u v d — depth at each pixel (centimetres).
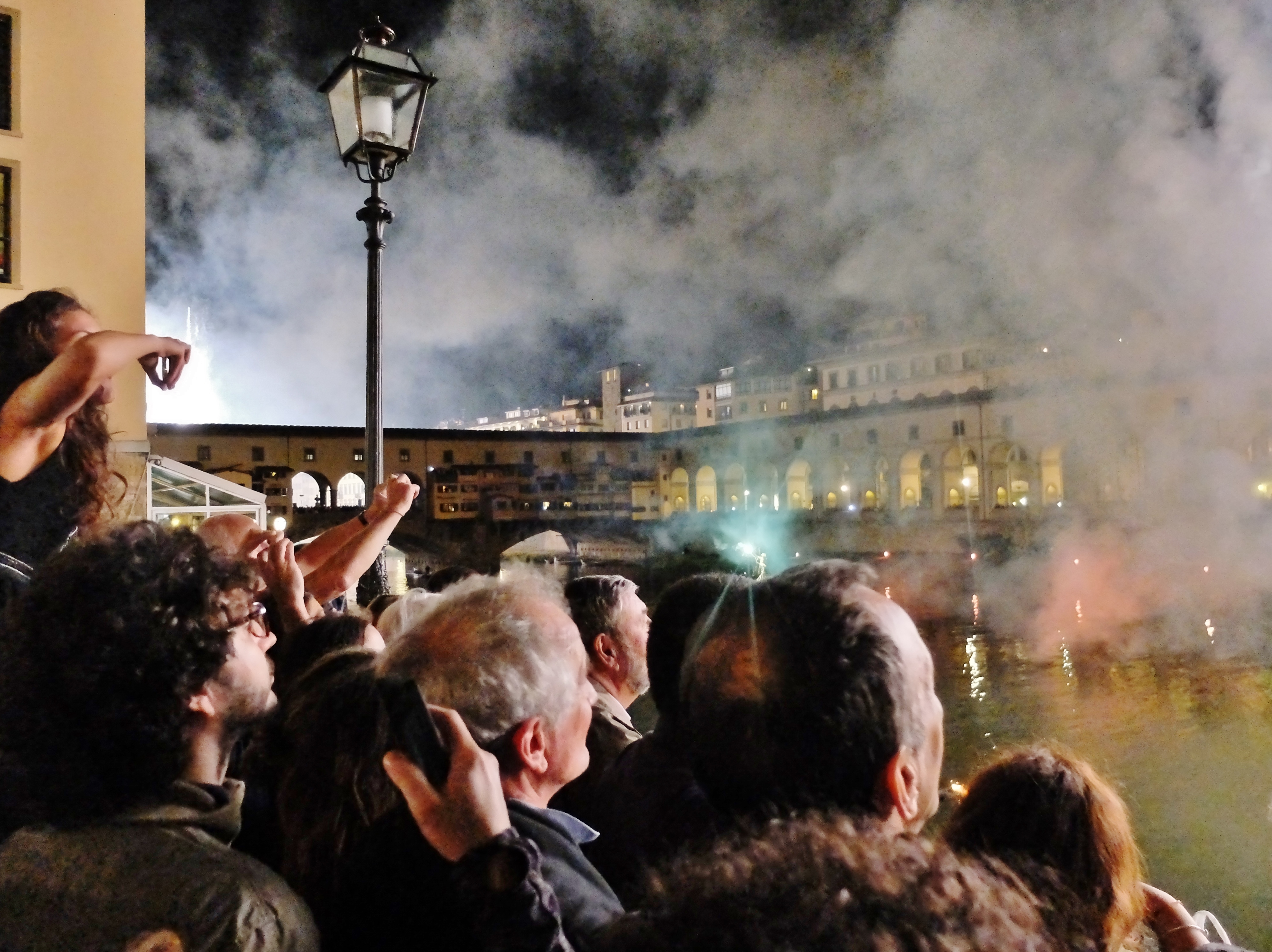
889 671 126
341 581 296
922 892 97
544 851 150
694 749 138
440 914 129
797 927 92
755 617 137
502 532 6038
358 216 523
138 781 126
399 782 122
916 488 5816
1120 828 176
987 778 185
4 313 196
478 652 159
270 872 126
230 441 5425
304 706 156
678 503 7062
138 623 125
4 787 125
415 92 525
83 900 117
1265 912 1320
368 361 514
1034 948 100
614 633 276
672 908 100
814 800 125
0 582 173
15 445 173
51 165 973
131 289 1024
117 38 1021
